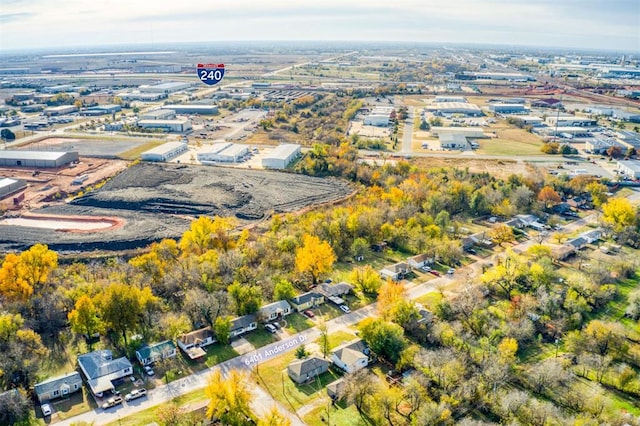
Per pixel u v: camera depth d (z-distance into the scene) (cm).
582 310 13188
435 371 10312
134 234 18638
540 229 19712
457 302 12875
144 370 10869
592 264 15850
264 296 13888
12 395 9412
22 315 12494
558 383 10506
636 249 17975
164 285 13888
